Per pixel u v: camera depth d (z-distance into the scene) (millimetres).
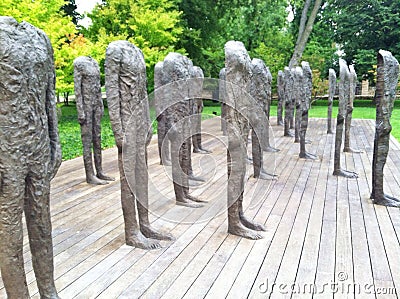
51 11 9812
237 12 18797
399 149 7410
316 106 18516
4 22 1692
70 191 4809
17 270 1940
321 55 19078
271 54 19234
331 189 4828
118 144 3029
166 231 3477
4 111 1728
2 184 1790
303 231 3467
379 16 17391
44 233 2092
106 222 3738
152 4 13125
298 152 7277
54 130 2094
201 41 16297
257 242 3234
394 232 3441
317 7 16312
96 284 2578
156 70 4613
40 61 1859
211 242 3244
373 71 17328
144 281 2617
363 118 13734
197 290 2502
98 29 13109
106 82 2924
